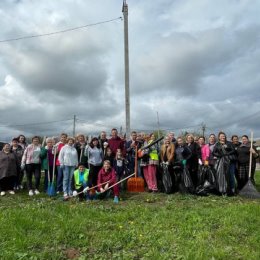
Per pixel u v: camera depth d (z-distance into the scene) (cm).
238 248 683
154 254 644
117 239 725
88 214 921
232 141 1391
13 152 1349
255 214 911
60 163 1238
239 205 1016
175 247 684
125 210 993
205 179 1273
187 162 1302
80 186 1200
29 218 838
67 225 796
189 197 1206
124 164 1356
